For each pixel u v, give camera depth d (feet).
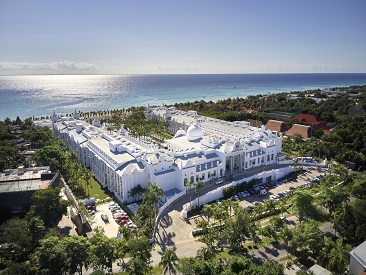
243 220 349.00
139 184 483.92
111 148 571.28
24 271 268.41
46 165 593.83
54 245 284.61
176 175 501.97
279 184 543.39
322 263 299.58
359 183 443.32
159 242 367.66
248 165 600.39
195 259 294.46
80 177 512.22
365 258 278.67
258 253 341.82
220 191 486.79
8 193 433.89
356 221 340.59
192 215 433.48
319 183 535.19
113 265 325.21
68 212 435.53
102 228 385.70
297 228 333.42
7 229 328.08
